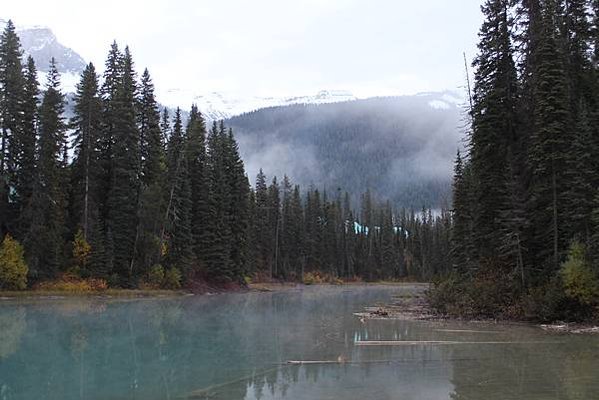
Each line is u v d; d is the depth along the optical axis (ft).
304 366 60.03
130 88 177.58
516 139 122.21
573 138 102.22
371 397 45.21
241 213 241.35
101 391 48.83
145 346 73.72
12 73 155.02
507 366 58.23
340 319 110.42
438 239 447.83
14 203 154.30
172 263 192.85
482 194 122.62
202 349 71.82
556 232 101.50
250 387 49.93
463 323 101.71
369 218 495.00
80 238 160.45
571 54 117.50
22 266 139.64
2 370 57.26
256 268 310.24
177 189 193.06
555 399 43.52
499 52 124.57
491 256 119.03
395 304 154.61
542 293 98.68
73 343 74.95
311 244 382.42
